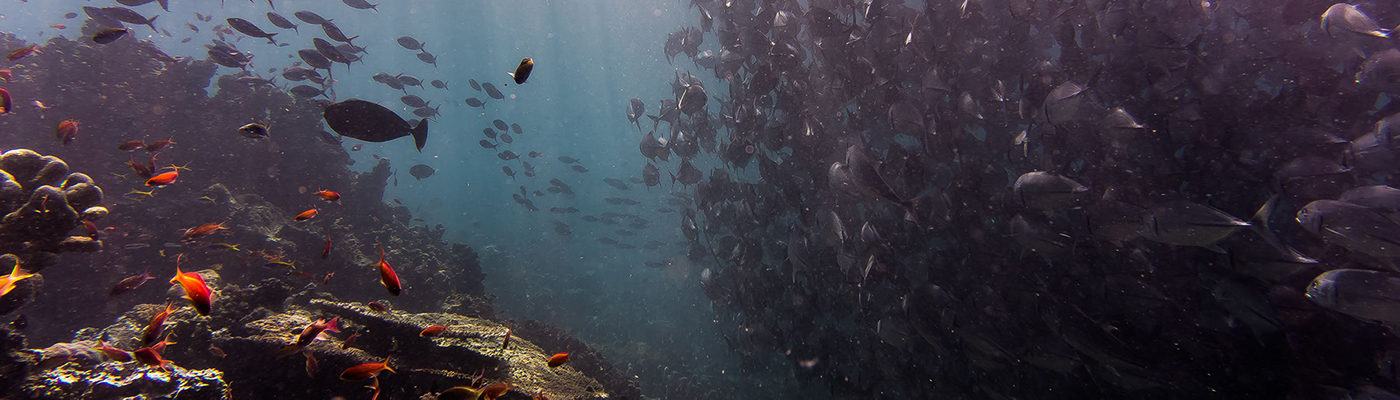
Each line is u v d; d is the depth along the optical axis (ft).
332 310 17.16
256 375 14.64
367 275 26.89
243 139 31.91
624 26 138.92
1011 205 20.15
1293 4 18.28
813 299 25.48
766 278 26.50
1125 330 18.34
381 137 12.09
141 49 30.40
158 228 23.54
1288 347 16.48
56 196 12.49
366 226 34.63
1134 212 15.84
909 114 19.49
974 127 21.57
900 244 23.09
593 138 289.53
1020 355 18.54
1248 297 15.24
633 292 74.02
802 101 25.48
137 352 11.34
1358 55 17.29
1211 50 19.35
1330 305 12.74
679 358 47.39
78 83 26.94
